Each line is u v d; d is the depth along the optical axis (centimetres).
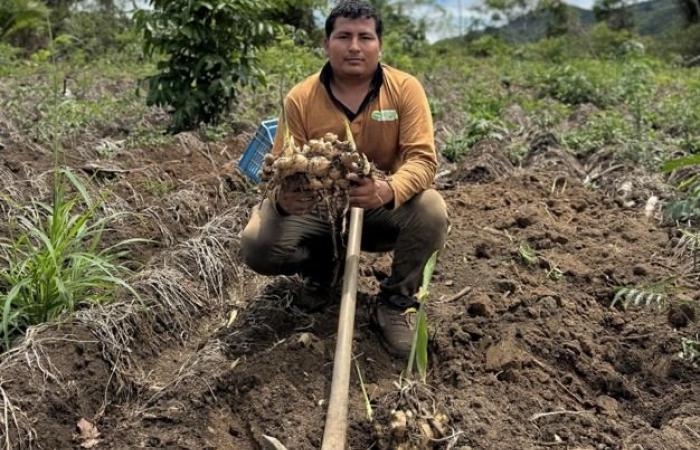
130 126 526
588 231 330
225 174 388
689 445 185
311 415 198
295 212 204
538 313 244
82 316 227
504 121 585
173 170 404
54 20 1267
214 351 226
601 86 805
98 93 684
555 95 831
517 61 1345
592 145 471
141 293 252
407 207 224
